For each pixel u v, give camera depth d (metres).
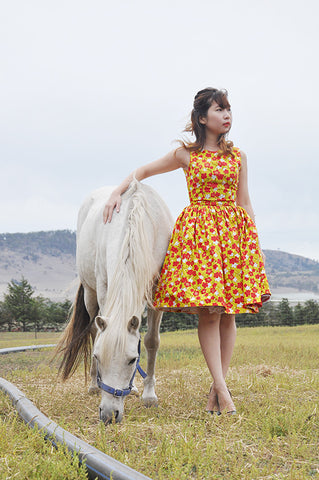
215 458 2.08
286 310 20.38
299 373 4.64
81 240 3.92
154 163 3.45
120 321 2.46
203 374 4.63
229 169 3.20
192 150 3.32
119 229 3.03
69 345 3.90
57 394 3.75
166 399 3.42
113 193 3.33
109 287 2.66
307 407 2.97
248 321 20.02
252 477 1.88
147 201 3.16
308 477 1.88
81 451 1.98
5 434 2.26
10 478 1.79
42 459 1.94
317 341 9.24
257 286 3.08
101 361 2.39
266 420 2.63
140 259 2.71
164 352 7.33
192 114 3.35
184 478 1.80
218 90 3.29
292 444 2.21
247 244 3.17
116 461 1.85
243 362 5.60
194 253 3.09
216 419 2.69
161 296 3.12
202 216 3.15
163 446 2.13
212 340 3.13
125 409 3.21
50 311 24.98
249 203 3.49
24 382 4.39
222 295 2.97
